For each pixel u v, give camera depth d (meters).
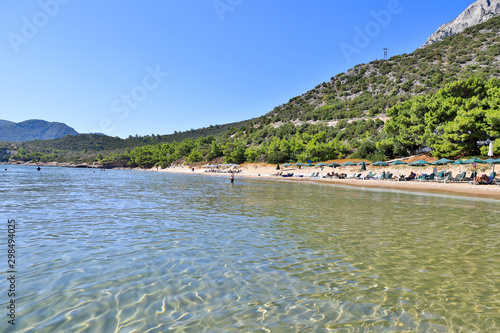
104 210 11.58
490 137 30.45
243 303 3.87
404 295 4.17
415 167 35.59
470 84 34.66
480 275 4.95
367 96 113.12
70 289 4.18
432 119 36.19
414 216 10.76
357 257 5.84
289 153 71.31
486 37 124.69
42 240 6.82
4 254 5.72
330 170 49.31
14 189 20.47
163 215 10.52
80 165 148.62
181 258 5.65
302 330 3.24
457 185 23.95
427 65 119.38
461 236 7.66
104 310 3.62
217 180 41.25
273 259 5.66
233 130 143.25
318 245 6.67
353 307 3.80
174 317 3.48
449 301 4.00
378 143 46.75
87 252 5.94
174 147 139.12
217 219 9.82
